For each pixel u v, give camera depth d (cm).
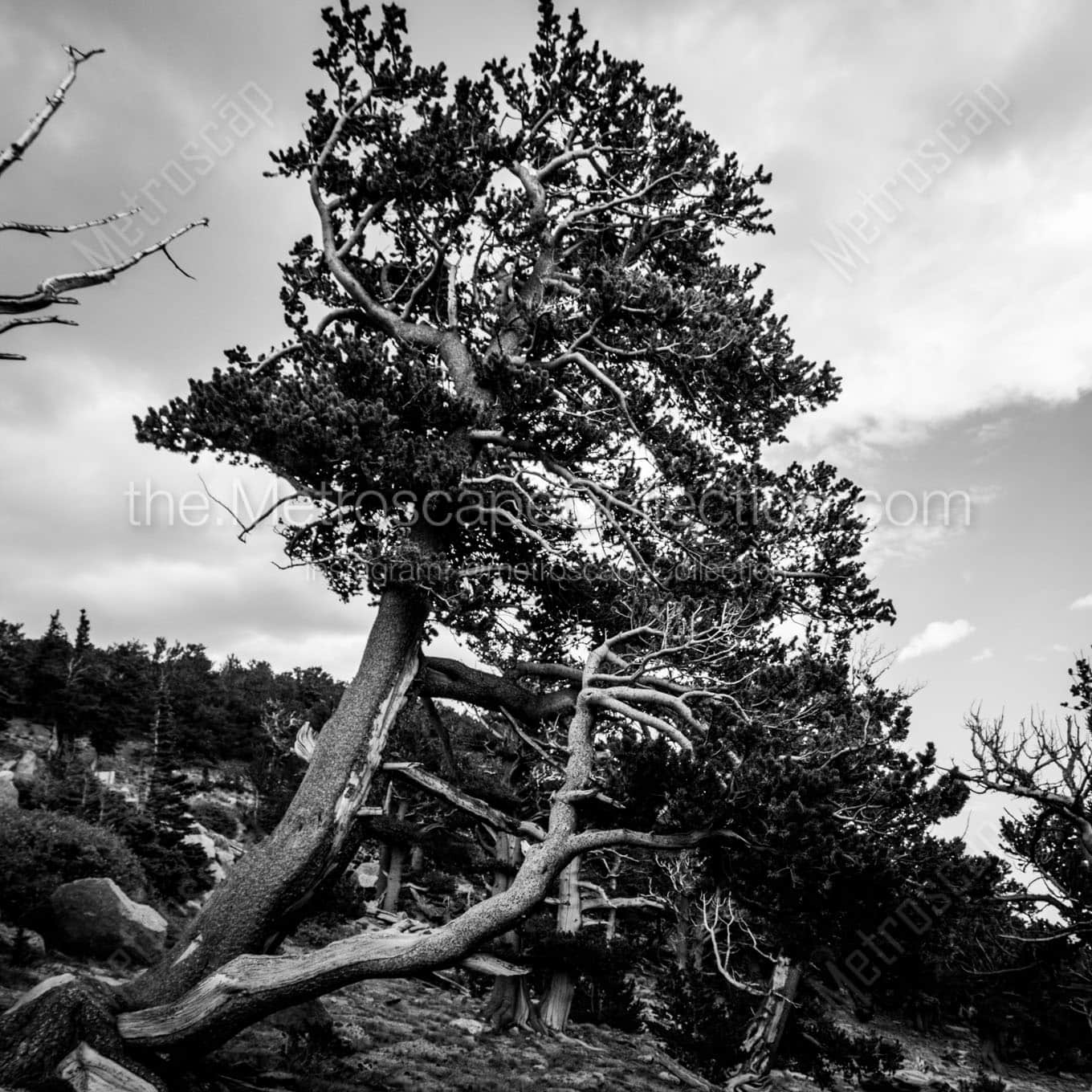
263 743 8025
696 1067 2206
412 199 1722
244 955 1109
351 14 1661
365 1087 1428
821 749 1224
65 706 6738
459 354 1719
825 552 1486
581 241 1858
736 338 1503
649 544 1631
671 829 1177
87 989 1017
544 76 1772
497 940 2047
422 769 1536
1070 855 2517
